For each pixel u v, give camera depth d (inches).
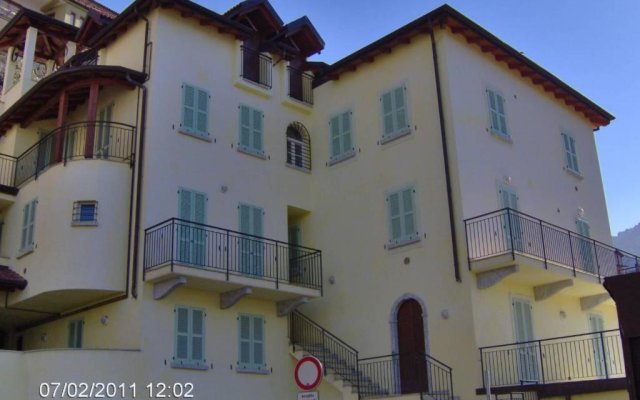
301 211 824.3
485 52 788.6
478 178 713.0
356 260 765.3
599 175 952.3
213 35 778.8
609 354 808.9
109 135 717.3
